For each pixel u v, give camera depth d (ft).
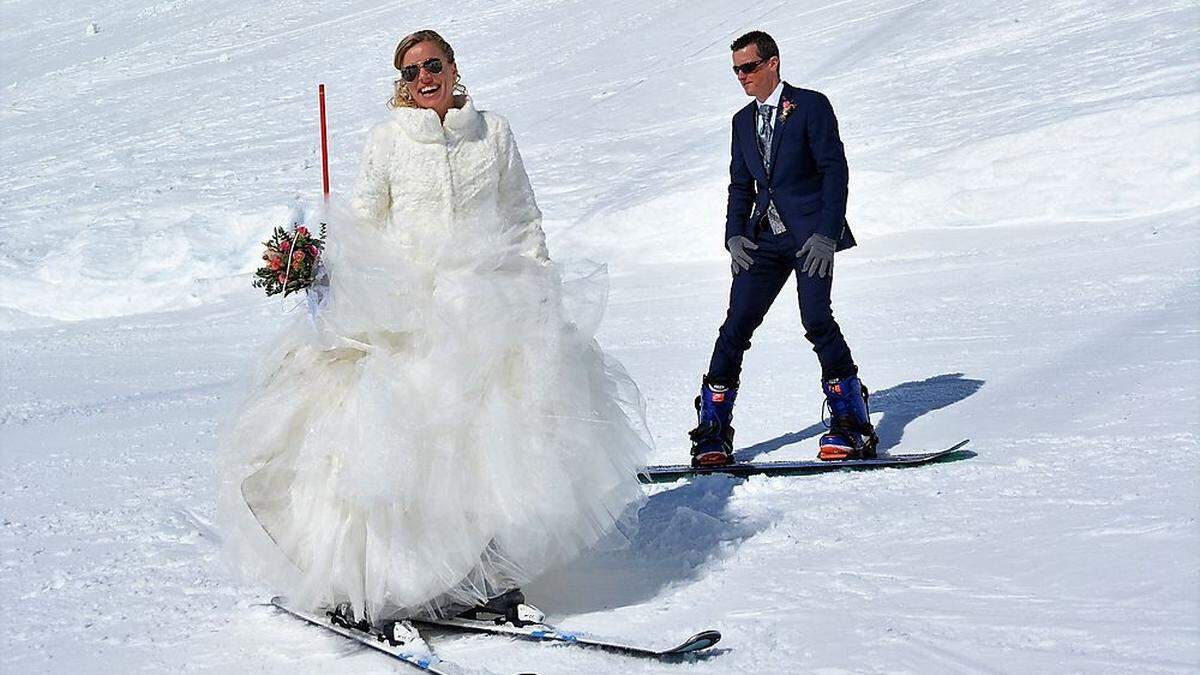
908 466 17.11
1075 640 10.44
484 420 11.98
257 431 12.55
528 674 10.85
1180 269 31.86
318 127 90.43
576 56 94.68
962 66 62.34
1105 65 55.21
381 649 11.75
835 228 17.81
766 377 25.79
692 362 29.17
